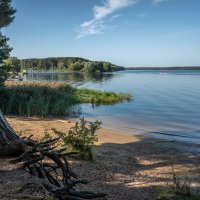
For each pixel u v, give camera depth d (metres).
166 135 18.48
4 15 24.69
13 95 24.28
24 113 22.97
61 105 25.45
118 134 17.67
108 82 83.62
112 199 6.95
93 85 69.62
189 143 15.64
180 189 8.15
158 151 13.41
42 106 23.34
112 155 11.91
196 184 9.05
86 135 10.67
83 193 6.07
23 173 5.88
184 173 10.26
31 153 6.40
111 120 23.88
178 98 42.25
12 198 4.83
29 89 28.70
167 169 10.64
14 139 6.74
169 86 69.00
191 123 23.09
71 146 10.44
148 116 26.34
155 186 8.48
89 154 10.48
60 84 37.69
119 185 8.29
